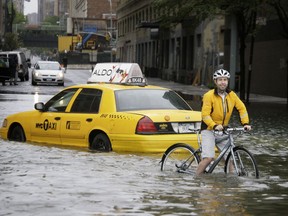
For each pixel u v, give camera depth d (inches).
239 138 1159.6
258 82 3107.8
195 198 585.0
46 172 719.1
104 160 808.3
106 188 627.8
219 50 3661.4
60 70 3371.1
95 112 912.3
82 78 4598.9
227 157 714.2
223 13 2420.0
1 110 1659.7
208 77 3700.8
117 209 532.4
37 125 994.1
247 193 614.5
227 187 642.8
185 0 2431.1
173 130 859.4
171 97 937.5
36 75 3282.5
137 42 6545.3
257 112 1893.5
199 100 2417.6
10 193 595.8
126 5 7234.3
